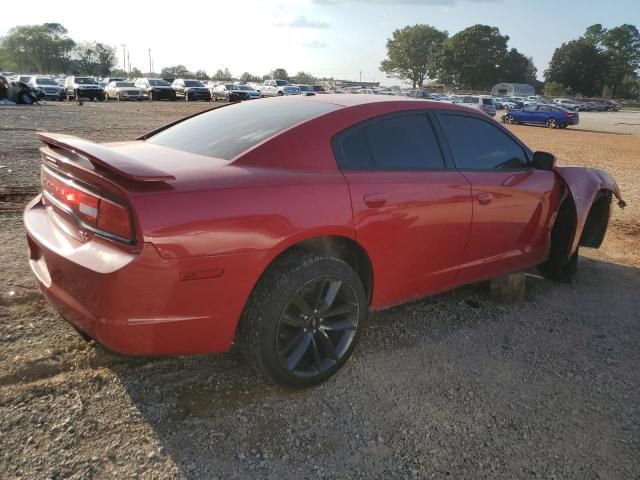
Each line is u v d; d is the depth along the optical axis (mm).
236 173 2609
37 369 2885
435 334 3672
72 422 2521
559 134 27203
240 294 2539
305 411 2744
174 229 2299
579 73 120688
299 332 2828
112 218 2338
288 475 2316
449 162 3551
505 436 2652
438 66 137250
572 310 4215
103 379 2871
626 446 2635
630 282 4914
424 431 2652
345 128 3061
